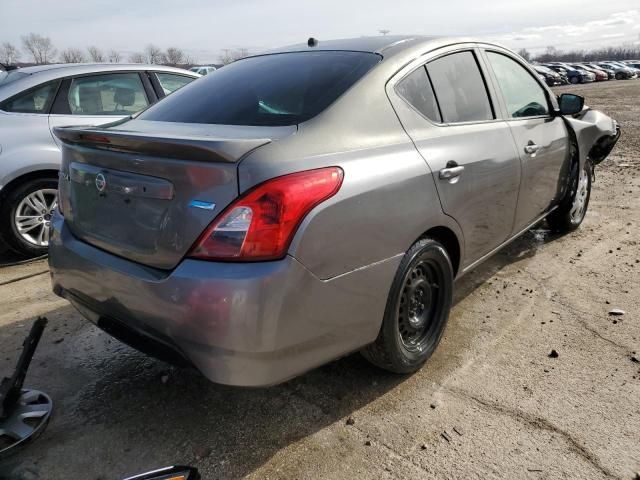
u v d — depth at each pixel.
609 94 25.69
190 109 2.68
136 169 2.08
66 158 2.53
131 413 2.51
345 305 2.15
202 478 2.10
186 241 1.94
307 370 2.12
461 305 3.56
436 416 2.43
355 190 2.13
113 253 2.24
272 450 2.25
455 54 3.09
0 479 2.10
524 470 2.11
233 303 1.84
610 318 3.33
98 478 2.12
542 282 3.90
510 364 2.84
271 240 1.88
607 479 2.05
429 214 2.52
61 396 2.64
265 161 1.92
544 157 3.75
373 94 2.47
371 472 2.11
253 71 2.90
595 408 2.46
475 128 3.02
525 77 3.83
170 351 2.08
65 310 3.60
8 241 4.49
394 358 2.56
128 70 5.28
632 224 5.21
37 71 4.76
